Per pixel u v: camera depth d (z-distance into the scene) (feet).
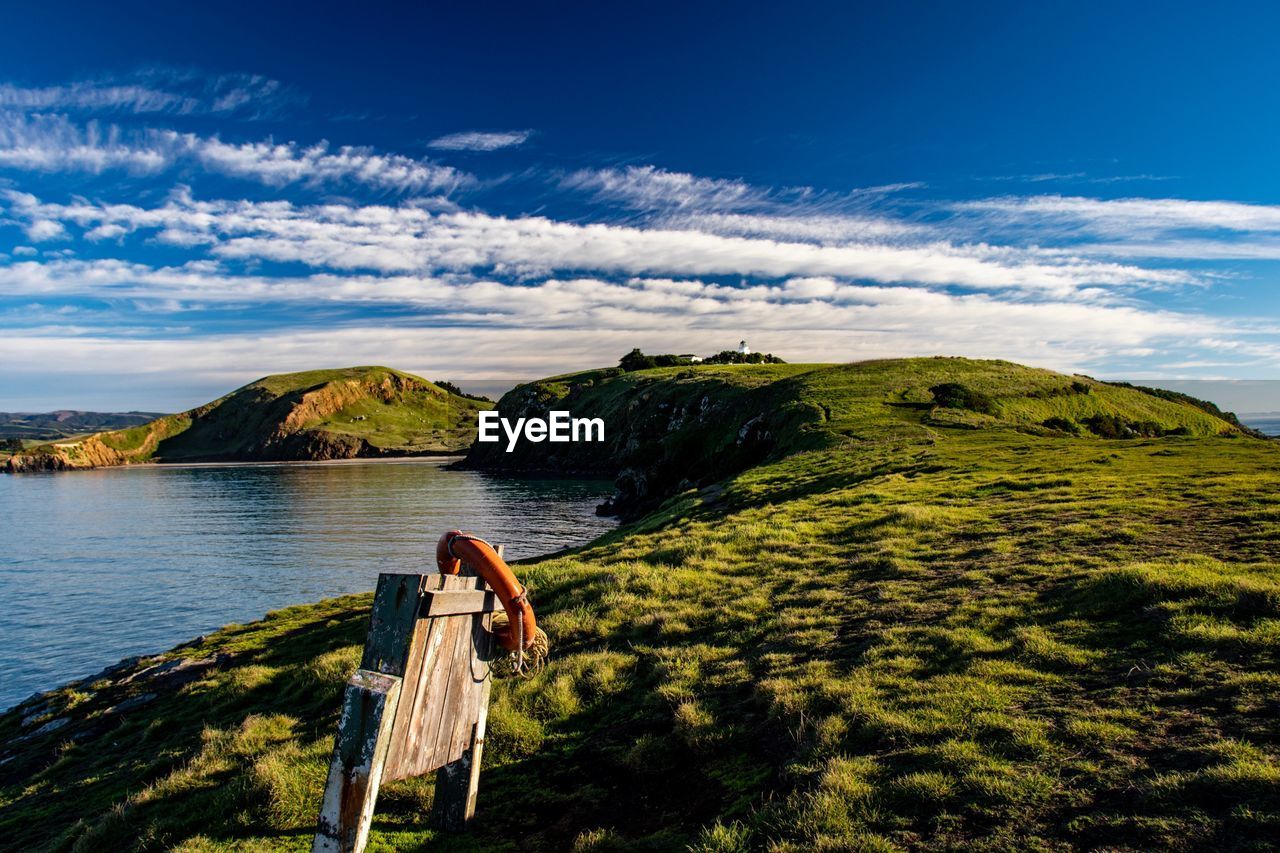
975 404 210.59
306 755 30.73
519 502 300.20
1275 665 23.20
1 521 274.57
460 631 19.44
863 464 118.93
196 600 133.69
